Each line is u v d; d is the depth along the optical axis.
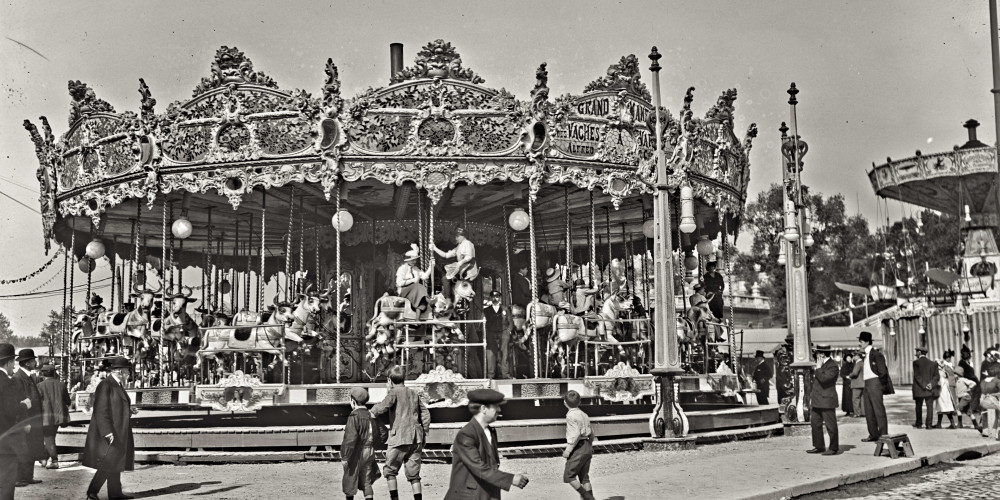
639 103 21.00
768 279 73.56
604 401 21.27
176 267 31.67
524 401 20.59
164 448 17.55
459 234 20.12
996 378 22.17
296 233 27.25
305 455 17.09
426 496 12.92
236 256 26.00
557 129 19.81
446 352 19.58
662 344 18.86
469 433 8.27
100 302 23.78
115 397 12.41
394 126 19.33
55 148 22.72
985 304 43.38
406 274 19.72
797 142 23.47
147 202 20.39
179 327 22.05
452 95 19.38
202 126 19.94
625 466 15.95
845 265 73.94
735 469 15.18
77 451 18.69
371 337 19.69
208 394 18.34
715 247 28.91
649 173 20.59
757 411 22.61
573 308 21.14
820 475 14.36
